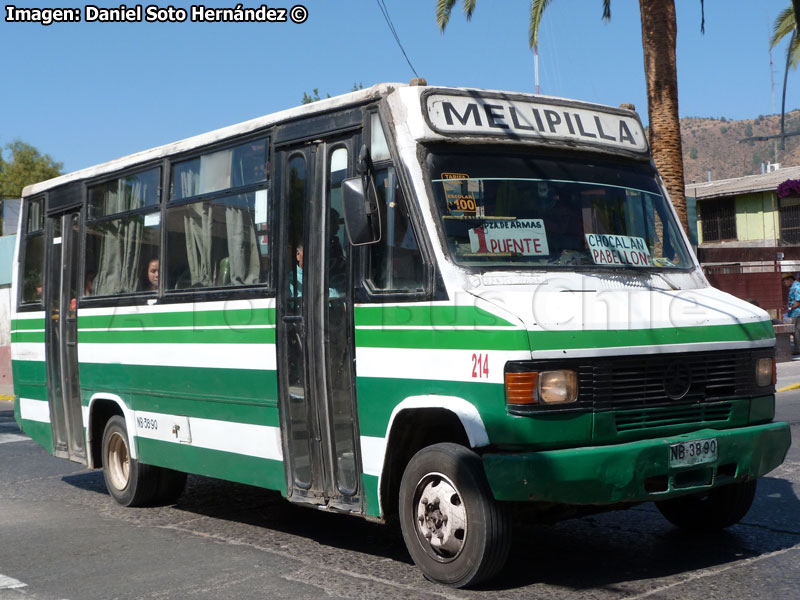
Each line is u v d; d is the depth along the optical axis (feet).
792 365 60.59
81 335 29.14
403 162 18.76
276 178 21.88
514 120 19.86
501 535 16.99
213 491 29.96
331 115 20.65
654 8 51.78
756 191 105.91
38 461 37.42
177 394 24.81
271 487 21.79
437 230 18.13
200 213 24.49
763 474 18.71
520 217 19.10
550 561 19.49
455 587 17.56
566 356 16.52
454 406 17.13
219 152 24.07
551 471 16.10
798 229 104.68
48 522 25.76
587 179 20.33
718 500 20.72
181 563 20.52
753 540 20.59
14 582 19.42
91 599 18.03
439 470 17.61
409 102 19.04
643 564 19.02
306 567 19.71
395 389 18.42
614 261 19.69
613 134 21.26
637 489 16.80
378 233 18.47
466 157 19.15
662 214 21.26
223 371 23.07
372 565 19.71
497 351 16.55
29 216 33.09
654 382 17.56
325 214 20.45
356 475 19.42
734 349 18.70
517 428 16.26
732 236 110.73
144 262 26.63
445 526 17.63
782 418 39.75
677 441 17.24
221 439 23.26
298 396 20.86
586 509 18.49
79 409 29.63
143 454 26.48
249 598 17.57
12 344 33.53
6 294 82.28
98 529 24.63
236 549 21.67
